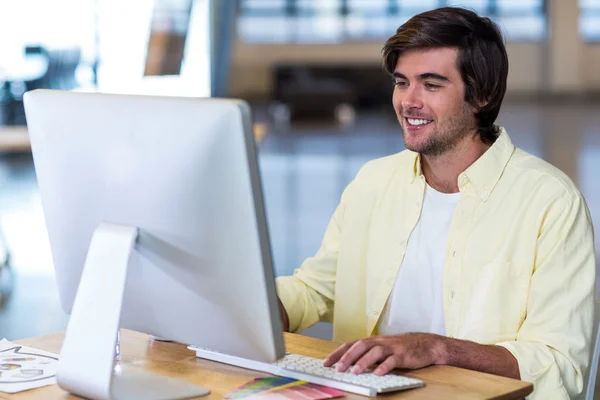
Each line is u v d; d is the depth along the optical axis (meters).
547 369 2.10
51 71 12.87
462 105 2.28
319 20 24.56
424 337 2.01
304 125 18.34
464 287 2.31
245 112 1.60
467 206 2.33
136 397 1.80
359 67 21.25
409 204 2.44
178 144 1.66
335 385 1.84
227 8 9.16
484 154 2.32
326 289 2.61
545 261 2.23
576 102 23.00
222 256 1.67
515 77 24.69
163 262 1.77
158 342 2.22
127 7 8.15
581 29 24.66
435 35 2.22
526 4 24.50
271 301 1.66
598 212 8.77
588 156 12.55
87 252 1.90
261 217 1.63
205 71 7.73
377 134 16.45
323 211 9.08
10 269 6.89
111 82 8.41
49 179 1.91
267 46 24.55
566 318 2.18
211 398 1.82
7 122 13.57
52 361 2.11
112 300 1.78
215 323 1.76
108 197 1.81
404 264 2.43
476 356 2.03
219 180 1.63
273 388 1.84
